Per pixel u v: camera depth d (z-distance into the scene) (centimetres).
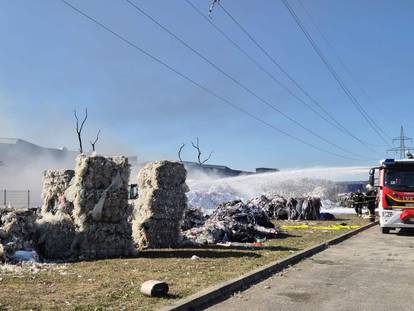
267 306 723
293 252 1314
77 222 1191
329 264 1160
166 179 1494
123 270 978
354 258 1273
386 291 837
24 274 916
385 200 2023
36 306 655
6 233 1103
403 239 1841
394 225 1998
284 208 3084
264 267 1018
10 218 1140
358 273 1028
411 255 1341
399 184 2000
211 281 857
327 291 837
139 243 1441
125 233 1224
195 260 1135
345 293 820
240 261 1120
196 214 2089
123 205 1230
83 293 745
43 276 896
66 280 855
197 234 1681
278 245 1516
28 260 1078
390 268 1099
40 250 1183
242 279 878
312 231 2103
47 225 1203
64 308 647
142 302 690
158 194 1470
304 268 1094
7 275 901
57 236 1188
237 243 1599
